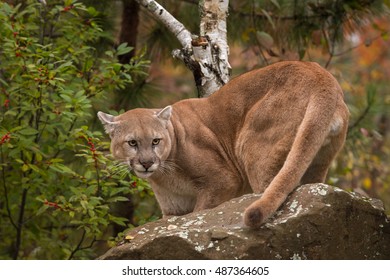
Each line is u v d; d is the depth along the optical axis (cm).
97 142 938
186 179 880
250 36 1261
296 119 786
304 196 704
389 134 1712
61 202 991
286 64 829
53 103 984
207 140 876
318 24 1236
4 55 1023
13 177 1051
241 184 880
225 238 676
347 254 696
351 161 1310
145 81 1224
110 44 1216
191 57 974
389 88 1870
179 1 1232
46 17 1078
